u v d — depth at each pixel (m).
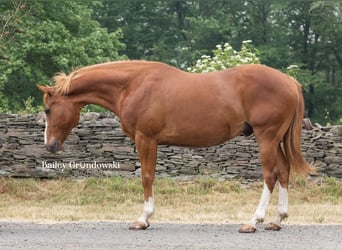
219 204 13.97
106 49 27.02
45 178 15.45
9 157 15.48
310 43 37.41
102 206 13.84
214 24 35.84
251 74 9.55
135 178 15.30
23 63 24.16
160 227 10.21
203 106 9.57
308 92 36.28
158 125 9.67
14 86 26.72
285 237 9.22
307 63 36.88
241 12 38.62
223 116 9.55
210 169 15.37
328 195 14.77
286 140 9.70
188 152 15.45
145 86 9.73
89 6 36.34
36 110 19.39
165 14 39.38
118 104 9.95
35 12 25.12
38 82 26.19
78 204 14.12
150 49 38.84
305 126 15.61
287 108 9.49
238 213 12.77
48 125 10.13
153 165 9.80
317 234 9.52
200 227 10.24
